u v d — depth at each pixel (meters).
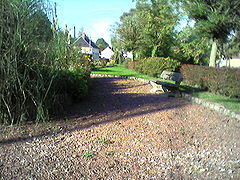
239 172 2.50
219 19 9.66
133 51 25.00
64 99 5.05
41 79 3.98
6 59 3.44
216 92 7.50
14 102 3.83
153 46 22.77
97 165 2.57
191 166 2.63
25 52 3.79
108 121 4.25
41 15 4.05
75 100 5.71
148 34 21.33
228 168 2.60
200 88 8.84
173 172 2.47
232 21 9.80
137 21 23.50
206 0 10.34
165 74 8.23
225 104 5.76
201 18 11.12
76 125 3.95
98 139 3.34
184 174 2.44
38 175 2.32
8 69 3.47
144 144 3.22
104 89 8.42
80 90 5.64
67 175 2.34
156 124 4.20
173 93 7.41
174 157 2.85
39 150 2.90
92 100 6.14
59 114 4.57
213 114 5.12
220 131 3.95
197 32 11.72
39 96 3.91
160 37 20.58
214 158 2.86
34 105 4.04
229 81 6.73
